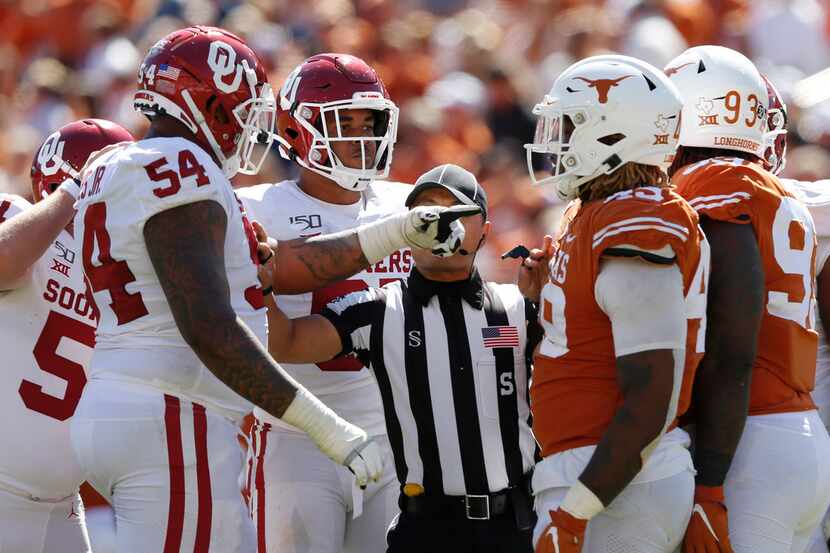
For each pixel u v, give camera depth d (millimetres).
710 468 12000
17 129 34656
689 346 11492
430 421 13258
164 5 37188
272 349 13141
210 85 12047
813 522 12953
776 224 12539
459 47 34312
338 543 15234
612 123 11711
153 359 11453
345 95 14977
